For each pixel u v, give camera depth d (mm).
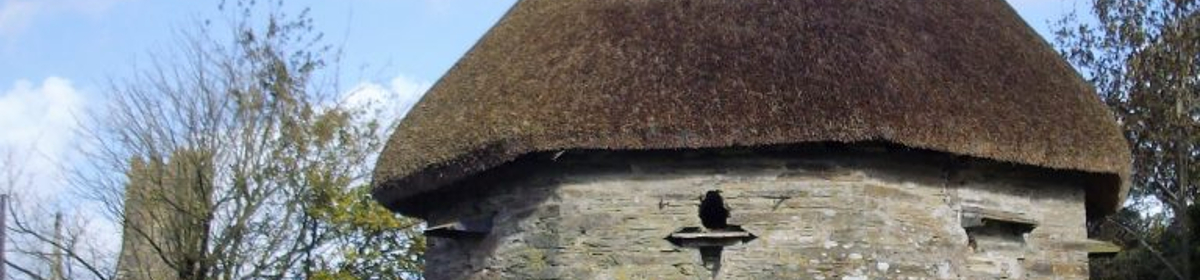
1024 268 16859
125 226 26703
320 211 27484
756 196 15680
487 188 17344
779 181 15672
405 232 28562
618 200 16047
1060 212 17234
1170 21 30766
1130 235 31688
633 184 16031
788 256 15477
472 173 16375
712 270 15742
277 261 27406
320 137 27984
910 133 15195
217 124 27047
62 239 27125
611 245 15945
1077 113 17016
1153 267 28359
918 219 15945
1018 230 16875
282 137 27734
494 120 16266
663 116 15484
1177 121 29750
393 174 17562
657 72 15977
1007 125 16047
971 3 18172
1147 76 30672
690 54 16109
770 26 16344
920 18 17031
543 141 15656
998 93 16422
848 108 15133
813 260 15438
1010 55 17344
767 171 15727
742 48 16078
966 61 16641
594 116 15672
